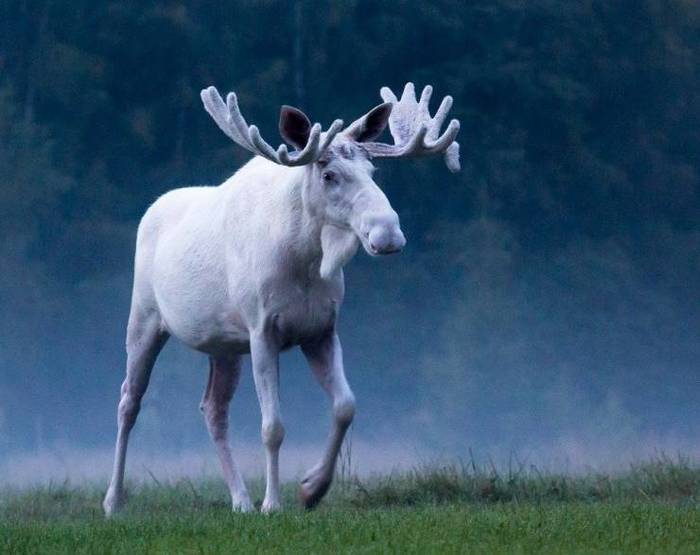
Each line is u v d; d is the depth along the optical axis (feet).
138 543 94.27
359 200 113.50
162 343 136.67
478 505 120.78
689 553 88.69
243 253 121.19
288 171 119.34
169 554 90.17
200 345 128.77
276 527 98.78
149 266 134.10
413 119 120.98
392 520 101.14
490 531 95.50
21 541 95.71
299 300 118.93
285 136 116.88
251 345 120.57
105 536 97.76
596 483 137.39
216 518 106.63
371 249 111.75
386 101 122.83
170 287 129.49
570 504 117.29
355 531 95.81
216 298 124.88
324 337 121.29
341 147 115.65
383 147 117.39
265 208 119.85
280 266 118.42
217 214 126.00
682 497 129.29
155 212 135.54
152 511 129.29
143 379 136.46
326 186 114.83
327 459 118.11
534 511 105.50
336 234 115.96
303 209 116.98
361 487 131.95
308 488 118.11
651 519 99.91
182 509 130.00
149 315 135.33
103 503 135.23
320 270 117.50
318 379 120.67
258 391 119.75
